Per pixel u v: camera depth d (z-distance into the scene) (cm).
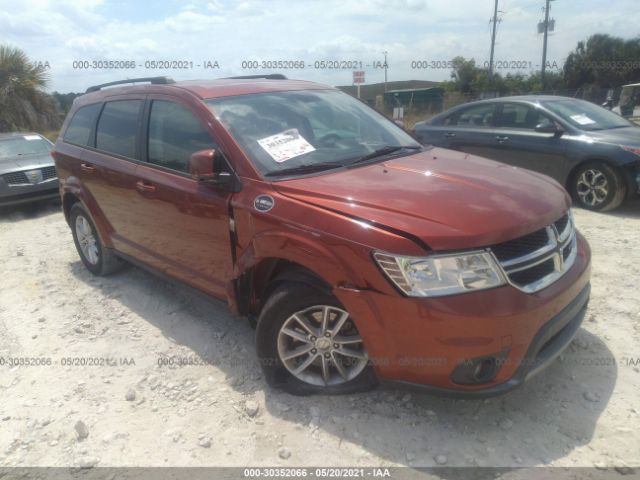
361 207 270
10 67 1856
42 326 427
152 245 415
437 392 257
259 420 294
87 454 278
